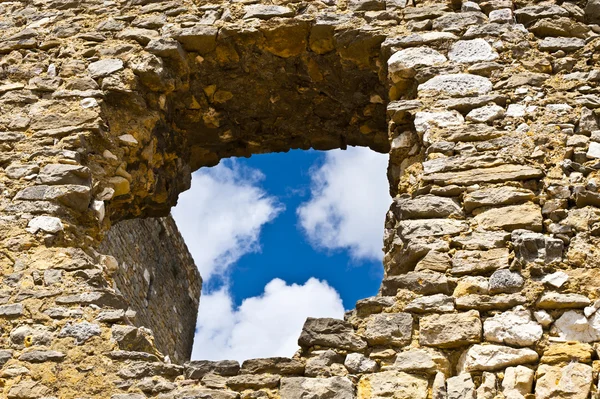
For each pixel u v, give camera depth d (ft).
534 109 31.53
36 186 31.83
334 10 35.22
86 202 31.91
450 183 30.07
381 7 35.12
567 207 29.14
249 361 27.22
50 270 29.86
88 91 34.12
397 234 29.73
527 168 30.01
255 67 35.58
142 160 34.68
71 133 33.24
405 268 29.04
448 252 28.63
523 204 29.27
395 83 33.40
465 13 34.37
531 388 25.71
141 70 34.42
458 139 31.07
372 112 36.45
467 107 31.83
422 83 32.71
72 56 35.45
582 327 26.55
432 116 31.68
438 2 35.01
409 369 26.50
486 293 27.58
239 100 36.47
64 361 27.71
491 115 31.48
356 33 34.22
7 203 31.50
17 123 33.58
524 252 28.04
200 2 36.19
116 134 34.04
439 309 27.40
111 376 27.30
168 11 36.17
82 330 28.25
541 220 28.81
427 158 30.86
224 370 27.17
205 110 36.47
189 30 35.04
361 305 27.96
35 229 30.81
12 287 29.48
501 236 28.60
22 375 27.50
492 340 26.68
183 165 37.37
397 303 27.84
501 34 33.65
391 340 27.12
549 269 27.71
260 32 34.73
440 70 32.86
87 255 30.71
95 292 29.25
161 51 34.76
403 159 32.53
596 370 25.67
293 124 37.45
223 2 36.06
